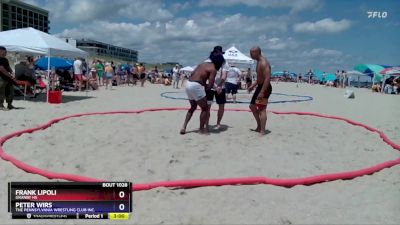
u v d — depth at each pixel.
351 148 7.08
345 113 12.68
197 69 7.40
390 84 30.55
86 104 13.44
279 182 4.95
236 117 10.30
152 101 15.35
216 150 6.50
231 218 4.04
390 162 5.95
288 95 21.73
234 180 4.93
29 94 14.60
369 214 4.13
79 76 19.73
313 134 8.16
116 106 13.12
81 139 7.23
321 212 4.18
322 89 31.23
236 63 23.27
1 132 7.91
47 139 7.21
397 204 4.41
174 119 9.80
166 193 4.64
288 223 3.93
